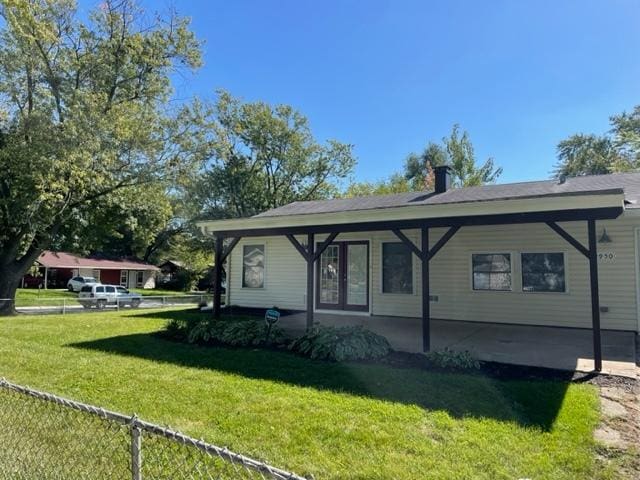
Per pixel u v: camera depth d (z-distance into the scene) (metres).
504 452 3.12
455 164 28.09
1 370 5.61
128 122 16.73
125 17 17.97
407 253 10.80
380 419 3.79
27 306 16.81
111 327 9.43
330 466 2.94
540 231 9.27
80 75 17.50
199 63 19.31
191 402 4.28
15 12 15.07
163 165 18.08
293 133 31.89
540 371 5.45
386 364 5.80
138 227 22.52
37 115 15.33
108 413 2.23
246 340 7.22
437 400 4.30
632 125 27.48
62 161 15.02
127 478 2.72
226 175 31.17
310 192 33.28
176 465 2.89
